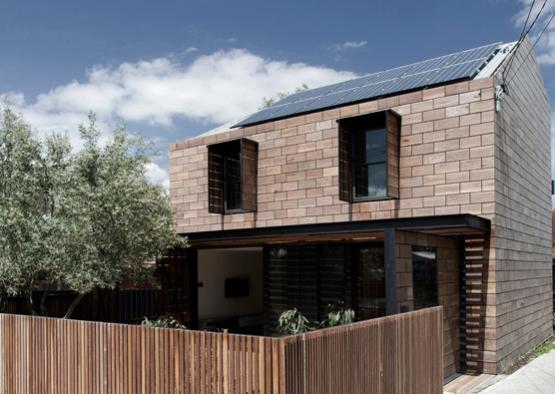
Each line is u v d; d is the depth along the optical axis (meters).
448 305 8.96
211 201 12.04
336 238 10.09
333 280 11.45
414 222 7.65
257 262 17.19
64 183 8.73
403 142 9.97
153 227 8.87
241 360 4.45
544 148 14.26
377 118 10.04
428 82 10.14
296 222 11.25
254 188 11.86
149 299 13.71
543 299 13.36
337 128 10.73
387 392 5.49
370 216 10.24
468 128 9.29
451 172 9.40
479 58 11.16
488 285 9.05
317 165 11.07
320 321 11.49
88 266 8.23
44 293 9.80
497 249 9.07
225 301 15.84
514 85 10.64
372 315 10.83
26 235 8.10
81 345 5.83
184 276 12.06
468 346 9.20
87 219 8.04
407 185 9.84
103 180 8.60
